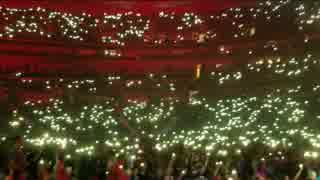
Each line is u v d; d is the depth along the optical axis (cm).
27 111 2531
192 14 3409
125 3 3466
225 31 3319
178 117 2559
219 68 3052
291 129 2166
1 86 2686
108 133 2314
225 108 2497
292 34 2981
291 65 2728
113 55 3162
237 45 3127
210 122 2462
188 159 1975
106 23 3341
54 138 2211
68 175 1661
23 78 2819
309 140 2070
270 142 2117
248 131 2197
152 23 3438
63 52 3069
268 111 2405
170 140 2314
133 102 2806
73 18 3278
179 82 3022
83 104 2712
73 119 2461
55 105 2564
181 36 3372
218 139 2148
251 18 3262
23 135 2245
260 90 2733
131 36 3300
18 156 1788
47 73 2878
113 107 2680
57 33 3139
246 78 2834
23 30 3039
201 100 2772
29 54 2970
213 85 2878
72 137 2261
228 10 3394
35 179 1777
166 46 3234
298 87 2492
